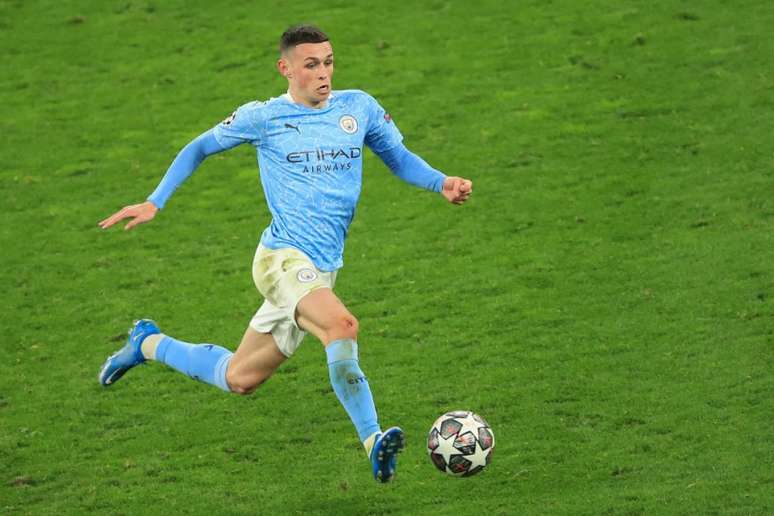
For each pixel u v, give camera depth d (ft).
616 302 164.55
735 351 149.59
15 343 166.61
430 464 135.74
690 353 150.51
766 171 194.29
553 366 151.53
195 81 238.07
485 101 224.74
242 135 104.68
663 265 172.35
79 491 134.10
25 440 144.77
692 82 223.30
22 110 232.32
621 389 144.97
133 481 135.74
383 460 95.25
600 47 237.86
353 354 97.66
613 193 193.77
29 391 155.53
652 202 189.88
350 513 127.24
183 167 105.29
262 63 241.96
